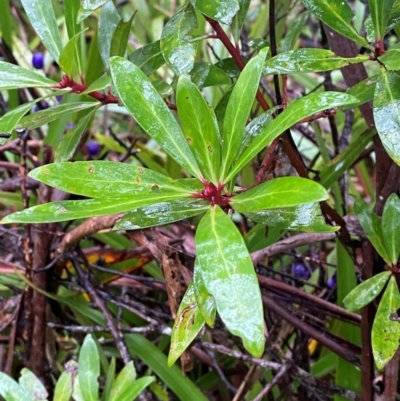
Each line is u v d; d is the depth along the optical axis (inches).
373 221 16.5
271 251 21.1
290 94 40.9
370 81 14.6
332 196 30.4
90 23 38.2
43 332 23.5
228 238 10.4
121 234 27.6
